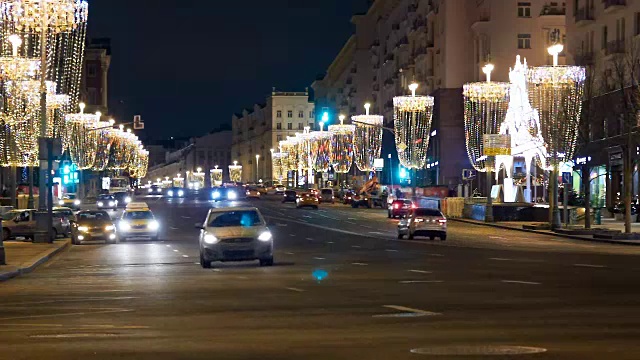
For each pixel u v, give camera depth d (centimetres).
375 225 6209
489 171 6625
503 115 9044
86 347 1243
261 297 1958
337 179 13938
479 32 10044
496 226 6091
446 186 8931
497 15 9906
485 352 1138
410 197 8606
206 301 1892
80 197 9925
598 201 6931
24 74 4275
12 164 5681
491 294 1959
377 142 12350
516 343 1221
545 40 9894
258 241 2903
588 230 4959
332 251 3738
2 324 1548
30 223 4756
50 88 5506
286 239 4662
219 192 12962
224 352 1180
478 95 6588
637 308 1677
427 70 11319
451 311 1641
